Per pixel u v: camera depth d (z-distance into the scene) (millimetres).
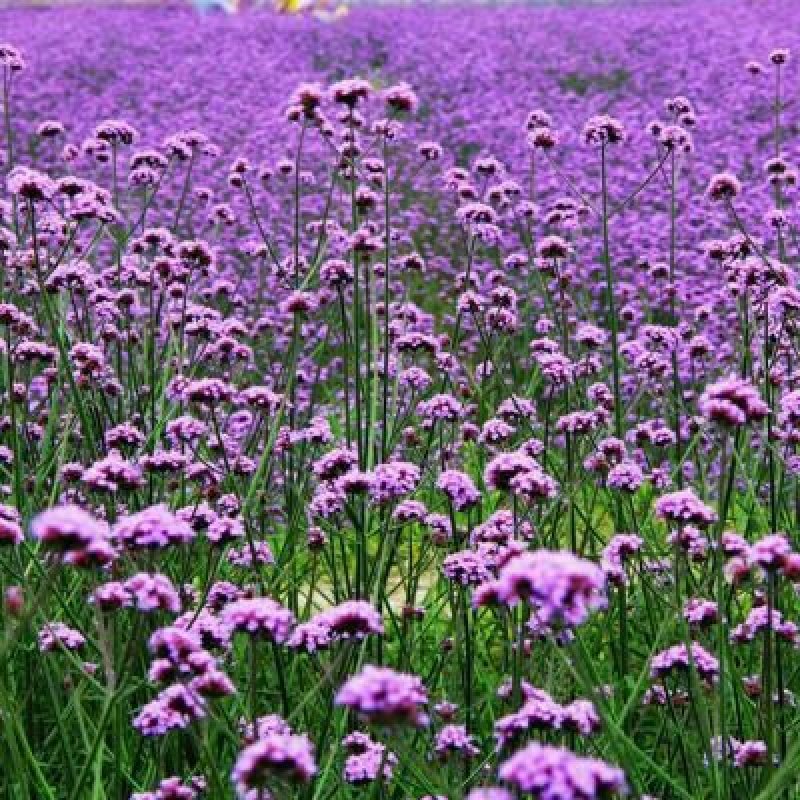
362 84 2504
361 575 2279
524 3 16047
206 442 2711
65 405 2732
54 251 3611
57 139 7656
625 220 5609
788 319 2713
